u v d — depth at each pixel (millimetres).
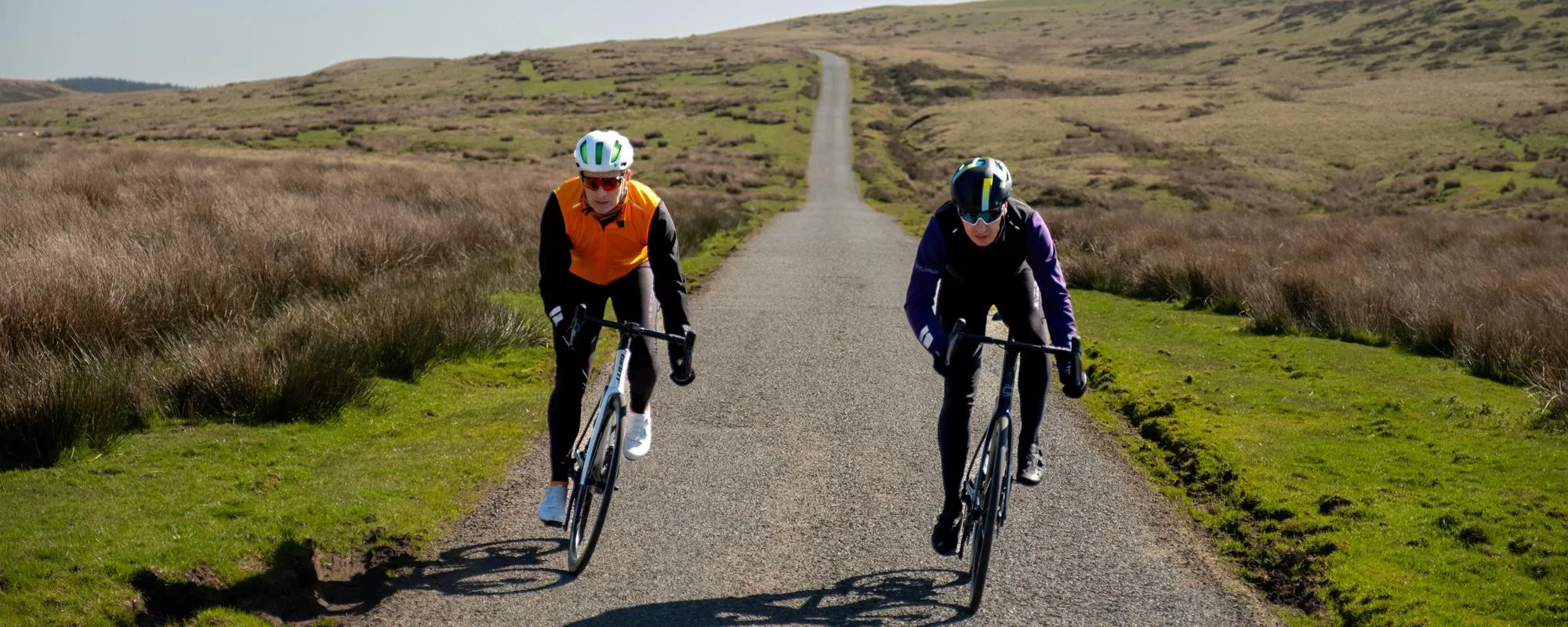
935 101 94062
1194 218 25375
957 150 65312
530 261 13148
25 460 5188
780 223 24750
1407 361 9109
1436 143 54938
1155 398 7375
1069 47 156500
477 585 4234
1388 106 69312
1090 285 14203
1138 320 11336
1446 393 7797
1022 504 5285
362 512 4848
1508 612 3951
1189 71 121125
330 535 4566
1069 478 5711
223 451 5613
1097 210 29766
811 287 13031
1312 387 7891
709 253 16531
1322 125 63312
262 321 8602
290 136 61312
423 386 7457
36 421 5266
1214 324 11023
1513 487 5477
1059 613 4082
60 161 22969
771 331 9969
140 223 12102
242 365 6449
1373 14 137000
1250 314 11156
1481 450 6188
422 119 73375
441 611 3998
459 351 8281
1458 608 3984
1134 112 75125
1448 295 11094
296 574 4234
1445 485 5500
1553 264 14820
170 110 89750
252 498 4895
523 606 4062
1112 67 130750
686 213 20641
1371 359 9156
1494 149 52156
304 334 7695
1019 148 62844
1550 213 34312
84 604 3756
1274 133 61625
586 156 4137
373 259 11695
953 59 127438
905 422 6875
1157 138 62750
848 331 10070
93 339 7199
